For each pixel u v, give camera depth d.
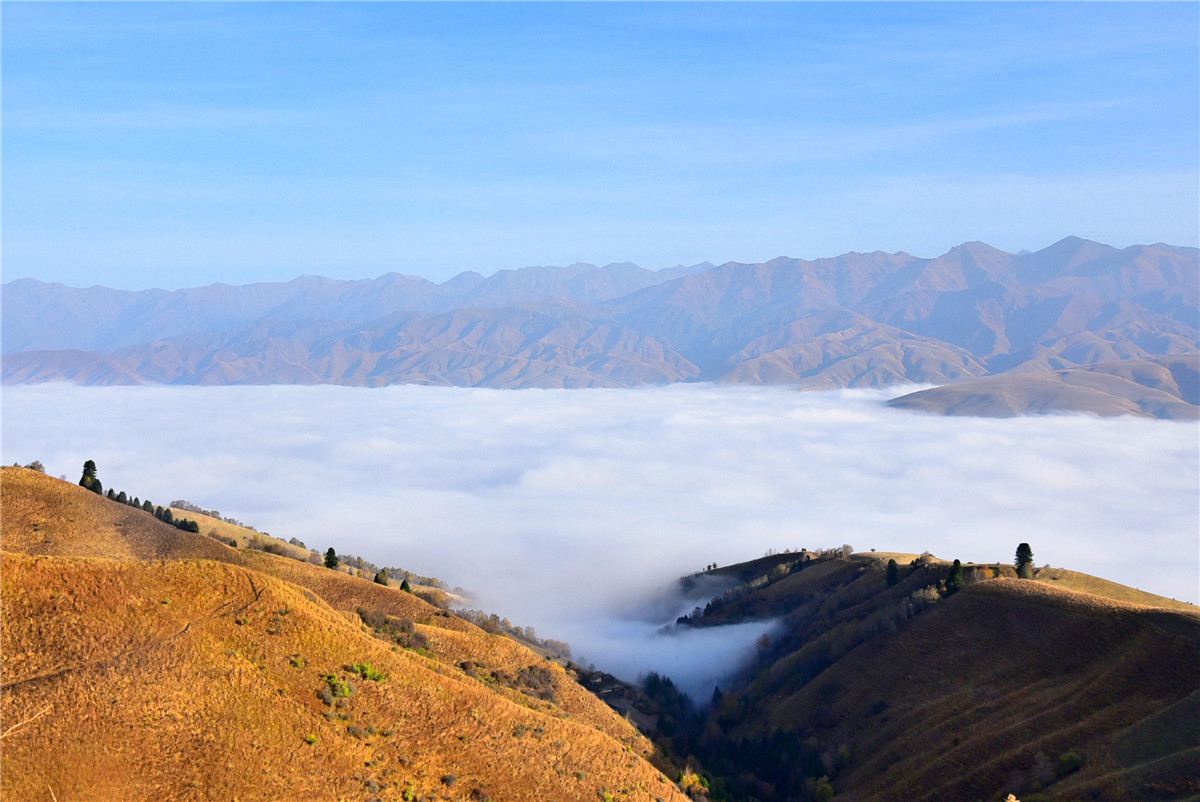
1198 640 94.94
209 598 66.38
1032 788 83.69
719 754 116.69
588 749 70.44
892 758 103.19
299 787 52.50
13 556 62.06
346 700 61.62
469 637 97.56
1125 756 81.50
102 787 47.25
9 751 46.91
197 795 49.03
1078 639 109.50
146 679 55.31
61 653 56.09
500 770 62.56
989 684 110.00
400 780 56.91
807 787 103.31
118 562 67.19
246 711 56.31
